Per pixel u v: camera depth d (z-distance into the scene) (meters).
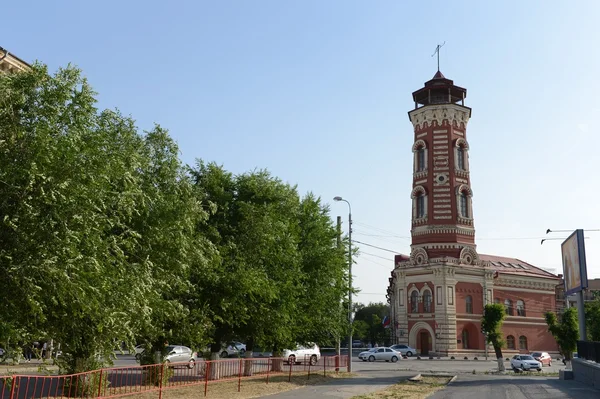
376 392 25.08
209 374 26.95
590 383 29.16
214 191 26.97
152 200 19.22
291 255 28.20
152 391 21.36
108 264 15.06
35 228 12.92
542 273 76.56
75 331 16.48
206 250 22.14
